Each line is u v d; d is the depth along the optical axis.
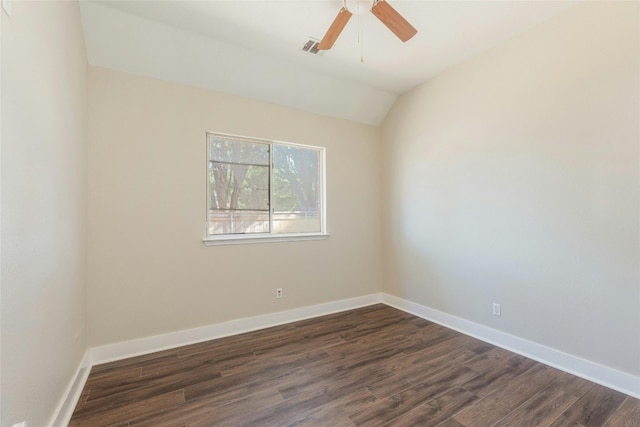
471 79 2.84
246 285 2.99
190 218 2.71
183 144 2.69
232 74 2.81
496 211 2.64
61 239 1.64
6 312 1.03
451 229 3.05
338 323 3.19
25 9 1.19
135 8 2.13
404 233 3.63
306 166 3.49
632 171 1.89
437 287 3.21
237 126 2.96
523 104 2.44
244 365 2.28
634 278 1.88
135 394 1.91
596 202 2.04
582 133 2.10
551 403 1.80
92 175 2.31
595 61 2.04
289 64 2.91
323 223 3.58
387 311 3.59
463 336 2.82
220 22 2.30
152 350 2.51
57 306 1.57
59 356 1.59
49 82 1.46
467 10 2.17
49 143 1.46
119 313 2.40
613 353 1.97
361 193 3.82
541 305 2.33
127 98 2.45
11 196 1.07
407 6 2.11
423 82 3.35
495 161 2.65
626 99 1.91
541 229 2.33
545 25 2.29
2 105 1.00
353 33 2.43
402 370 2.20
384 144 3.92
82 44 2.15
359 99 3.55
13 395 1.08
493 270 2.67
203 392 1.93
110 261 2.37
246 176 3.09
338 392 1.93
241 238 2.93
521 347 2.46
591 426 1.61
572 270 2.16
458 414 1.71
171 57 2.52
